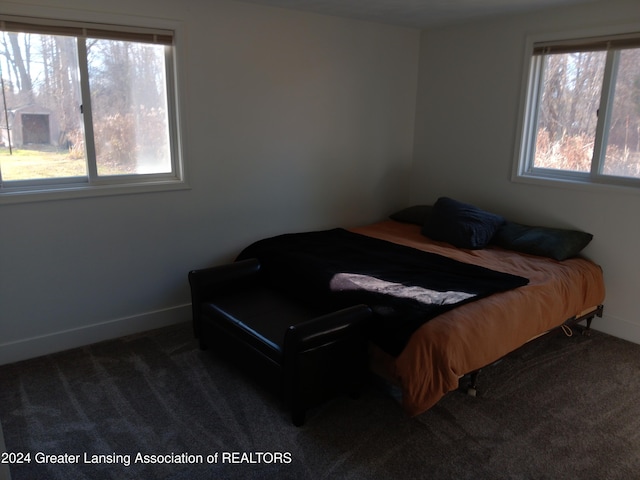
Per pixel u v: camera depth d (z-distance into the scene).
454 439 2.32
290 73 3.72
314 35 3.78
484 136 4.08
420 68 4.51
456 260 3.29
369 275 2.91
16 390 2.65
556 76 3.63
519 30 3.72
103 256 3.16
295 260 3.17
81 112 2.99
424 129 4.56
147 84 3.18
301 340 2.23
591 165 3.50
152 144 3.29
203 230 3.55
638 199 3.22
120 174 3.20
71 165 3.03
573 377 2.89
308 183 4.04
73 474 2.07
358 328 2.45
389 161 4.55
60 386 2.70
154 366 2.92
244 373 2.69
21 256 2.88
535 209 3.82
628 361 3.09
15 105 2.79
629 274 3.33
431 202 4.61
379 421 2.45
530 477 2.09
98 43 2.96
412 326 2.35
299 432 2.35
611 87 3.33
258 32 3.49
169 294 3.48
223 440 2.29
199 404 2.56
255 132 3.64
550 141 3.75
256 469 2.11
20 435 2.30
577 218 3.56
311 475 2.08
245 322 2.65
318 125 3.98
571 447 2.28
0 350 2.89
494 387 2.77
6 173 2.84
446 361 2.26
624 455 2.23
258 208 3.80
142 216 3.26
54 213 2.93
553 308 2.90
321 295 2.86
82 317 3.15
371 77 4.21
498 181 4.04
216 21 3.29
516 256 3.44
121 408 2.51
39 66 2.81
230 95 3.46
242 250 3.78
